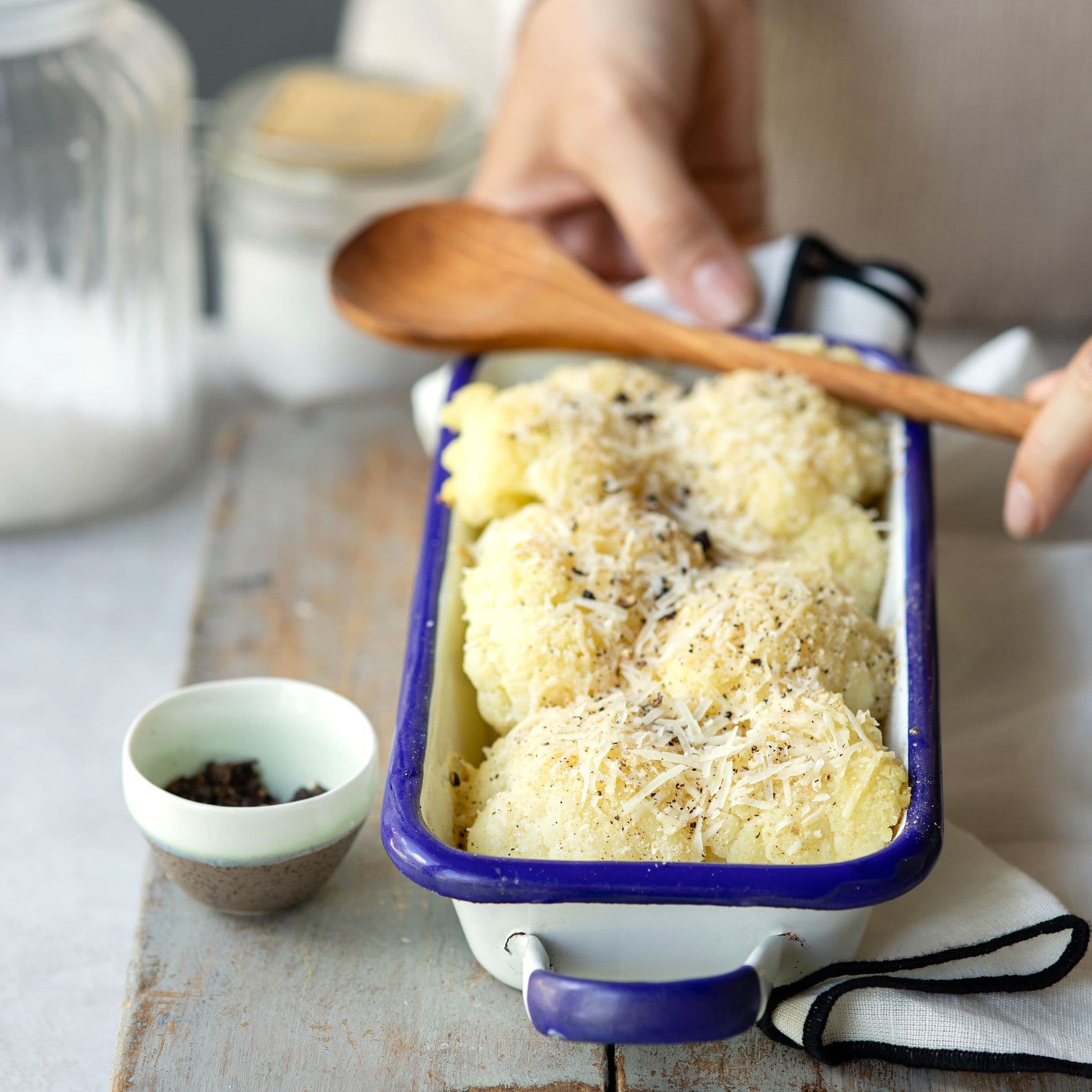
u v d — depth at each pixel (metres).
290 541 0.92
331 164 1.05
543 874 0.67
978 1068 0.70
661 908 0.68
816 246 0.91
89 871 0.84
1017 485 0.83
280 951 0.74
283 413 1.00
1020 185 1.11
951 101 1.09
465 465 0.79
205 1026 0.72
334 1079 0.71
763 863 0.70
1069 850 0.76
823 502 0.80
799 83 1.11
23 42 0.96
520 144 1.00
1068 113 1.09
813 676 0.73
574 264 0.90
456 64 1.27
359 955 0.74
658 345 0.87
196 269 1.13
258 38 1.65
